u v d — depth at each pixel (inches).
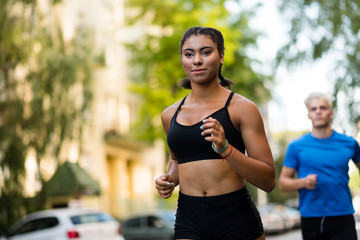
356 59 603.5
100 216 796.6
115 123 1742.1
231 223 162.1
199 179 163.8
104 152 1646.2
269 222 1269.7
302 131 576.7
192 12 1413.6
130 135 1724.9
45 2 1012.5
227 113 162.9
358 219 956.0
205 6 1461.6
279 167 1831.9
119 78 1770.4
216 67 165.0
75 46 1047.0
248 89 1514.5
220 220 162.6
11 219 970.7
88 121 1056.8
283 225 1316.4
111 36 1690.5
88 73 1053.8
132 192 1894.7
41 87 987.9
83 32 1098.7
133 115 1866.4
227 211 162.1
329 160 266.8
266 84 1493.6
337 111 599.5
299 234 1194.6
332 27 605.3
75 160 1172.5
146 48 1466.5
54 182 1003.9
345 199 264.7
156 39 1475.1
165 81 1450.5
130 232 1138.7
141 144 1857.8
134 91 1466.5
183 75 1438.2
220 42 166.9
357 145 272.4
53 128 986.1
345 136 272.8
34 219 798.5
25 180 975.0
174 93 1475.1
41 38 994.7
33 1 991.0
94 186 1179.3
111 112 1718.8
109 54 1706.4
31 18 995.3
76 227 763.4
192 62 163.8
